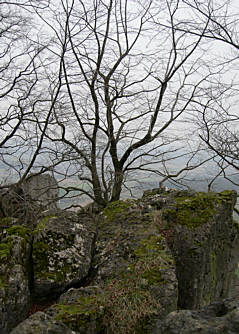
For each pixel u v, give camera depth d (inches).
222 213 202.8
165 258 151.5
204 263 179.2
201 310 101.3
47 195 366.3
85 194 350.3
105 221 187.5
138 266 146.0
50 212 243.9
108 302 125.0
